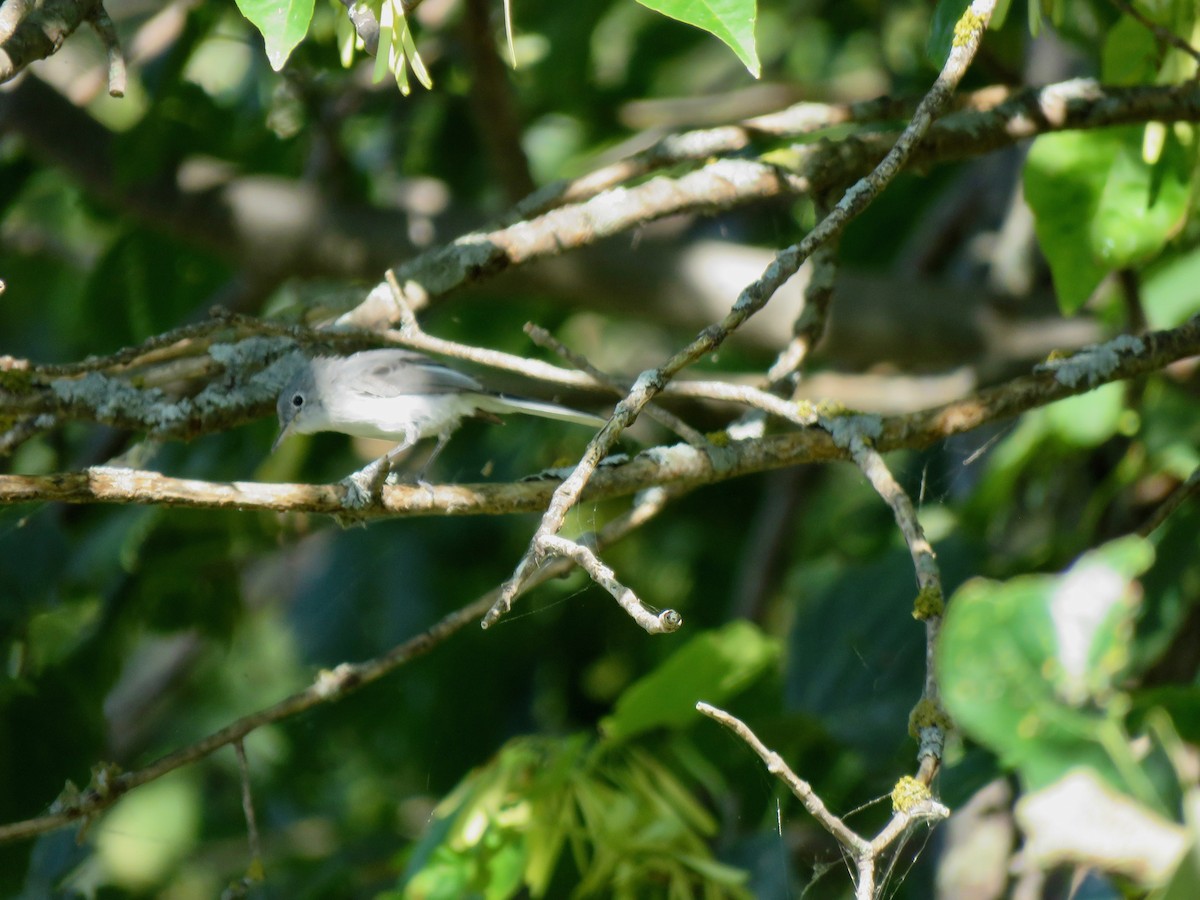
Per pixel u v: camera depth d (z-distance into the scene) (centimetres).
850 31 1514
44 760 931
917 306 1155
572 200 773
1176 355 687
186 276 1221
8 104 1092
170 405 711
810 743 923
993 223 1336
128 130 1041
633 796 777
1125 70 799
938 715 515
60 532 952
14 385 659
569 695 1349
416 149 1386
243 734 706
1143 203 778
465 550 1340
